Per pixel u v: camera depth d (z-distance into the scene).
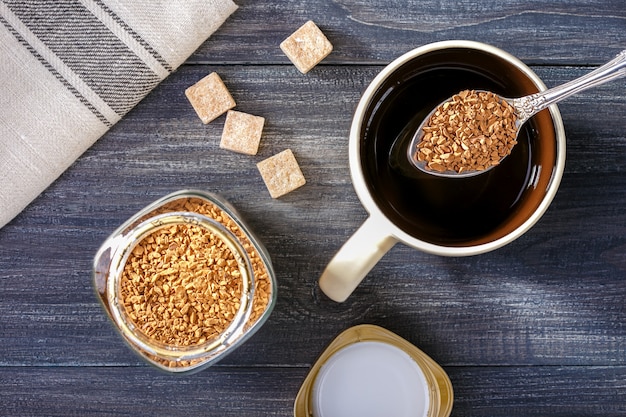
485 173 0.42
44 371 0.46
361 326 0.45
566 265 0.46
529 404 0.47
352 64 0.45
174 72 0.45
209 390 0.47
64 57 0.44
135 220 0.42
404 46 0.45
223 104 0.45
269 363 0.46
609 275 0.46
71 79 0.44
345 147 0.45
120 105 0.45
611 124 0.45
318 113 0.45
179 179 0.46
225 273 0.43
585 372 0.46
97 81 0.44
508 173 0.42
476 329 0.46
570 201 0.46
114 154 0.45
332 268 0.40
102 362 0.46
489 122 0.39
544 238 0.46
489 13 0.45
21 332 0.46
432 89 0.42
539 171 0.41
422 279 0.46
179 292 0.43
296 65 0.45
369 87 0.39
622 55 0.37
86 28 0.44
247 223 0.46
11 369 0.46
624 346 0.46
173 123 0.45
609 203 0.46
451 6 0.45
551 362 0.46
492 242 0.39
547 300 0.46
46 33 0.44
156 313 0.43
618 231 0.46
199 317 0.43
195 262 0.43
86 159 0.45
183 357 0.43
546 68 0.45
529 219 0.39
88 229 0.46
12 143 0.44
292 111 0.45
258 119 0.45
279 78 0.45
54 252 0.46
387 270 0.46
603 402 0.46
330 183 0.46
